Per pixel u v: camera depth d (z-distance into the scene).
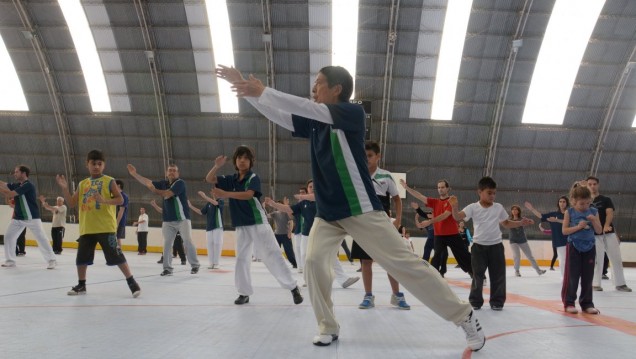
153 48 18.89
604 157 20.62
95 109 20.48
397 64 18.88
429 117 19.88
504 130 20.09
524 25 17.80
